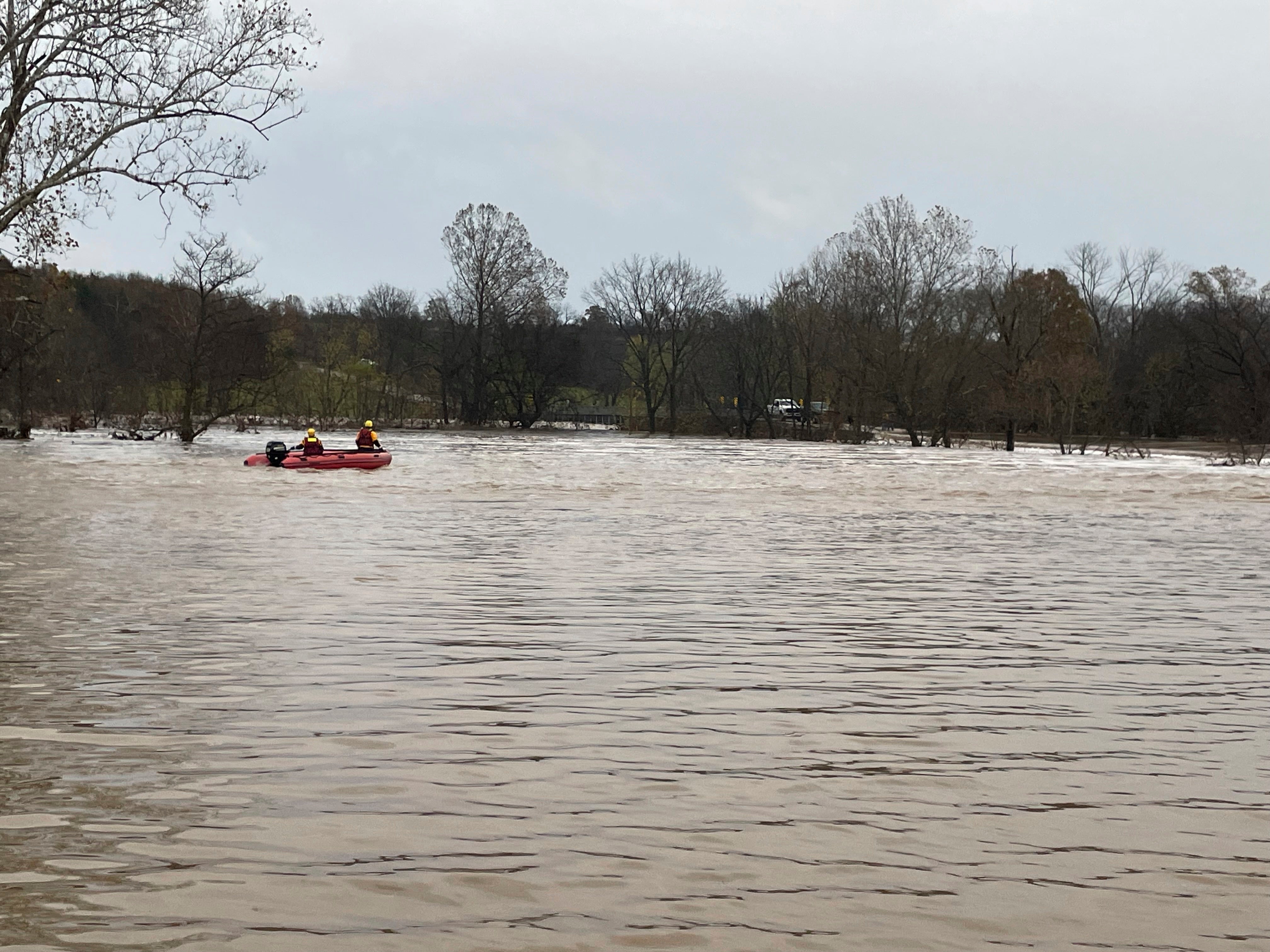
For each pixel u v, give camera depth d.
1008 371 69.75
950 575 16.47
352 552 18.20
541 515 25.30
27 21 29.52
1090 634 11.90
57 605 12.91
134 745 7.52
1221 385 82.69
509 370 89.69
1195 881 5.60
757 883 5.53
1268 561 18.38
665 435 95.50
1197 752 7.67
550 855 5.82
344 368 90.62
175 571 15.78
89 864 5.64
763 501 30.17
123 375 81.75
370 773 7.03
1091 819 6.41
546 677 9.60
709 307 96.50
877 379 75.44
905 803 6.64
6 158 29.58
